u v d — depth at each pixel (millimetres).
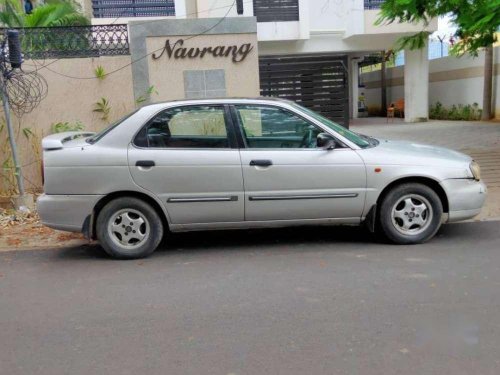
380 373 3137
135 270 5258
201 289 4637
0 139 9125
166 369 3266
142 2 17906
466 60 22750
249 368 3244
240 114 5625
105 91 9453
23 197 8062
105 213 5527
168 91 9562
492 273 4781
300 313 4039
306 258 5430
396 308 4066
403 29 19578
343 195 5582
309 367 3232
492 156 11547
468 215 5777
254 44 9633
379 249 5641
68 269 5391
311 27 20344
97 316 4121
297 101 11680
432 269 4934
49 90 9273
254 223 5652
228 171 5473
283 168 5504
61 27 9219
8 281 5070
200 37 9531
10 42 7719
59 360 3428
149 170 5430
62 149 5480
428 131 18031
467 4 9000
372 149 5711
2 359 3469
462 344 3471
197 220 5578
